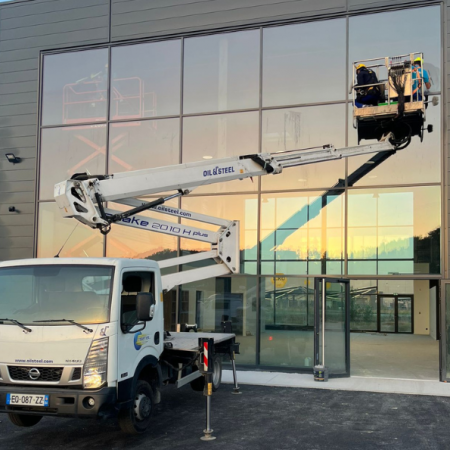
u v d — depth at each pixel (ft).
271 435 21.65
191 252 40.37
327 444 20.47
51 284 20.03
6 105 45.62
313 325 37.58
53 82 45.01
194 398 28.84
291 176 39.04
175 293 40.68
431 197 35.99
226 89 41.09
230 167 27.78
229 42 41.32
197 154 41.22
